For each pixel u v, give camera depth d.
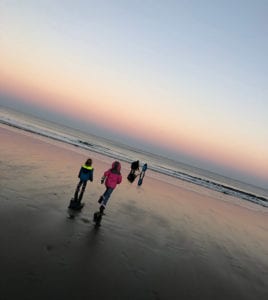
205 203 20.91
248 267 8.80
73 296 4.44
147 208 12.70
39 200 8.67
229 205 25.22
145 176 27.20
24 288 4.26
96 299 4.56
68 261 5.48
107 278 5.32
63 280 4.79
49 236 6.32
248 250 10.99
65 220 7.65
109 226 8.38
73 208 8.84
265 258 10.59
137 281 5.59
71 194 10.58
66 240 6.39
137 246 7.49
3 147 16.17
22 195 8.62
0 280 4.27
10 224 6.31
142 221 10.20
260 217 23.80
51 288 4.46
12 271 4.59
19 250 5.31
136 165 19.23
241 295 6.50
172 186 25.56
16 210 7.24
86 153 33.22
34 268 4.87
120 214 10.17
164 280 6.02
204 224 13.19
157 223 10.59
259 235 15.14
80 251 6.07
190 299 5.56
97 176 17.16
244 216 20.88
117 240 7.44
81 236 6.91
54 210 8.20
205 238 10.65
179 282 6.16
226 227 14.27
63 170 15.18
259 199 59.94
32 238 5.96
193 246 9.16
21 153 16.17
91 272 5.35
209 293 6.09
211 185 50.75
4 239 5.55
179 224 11.55
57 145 30.84
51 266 5.11
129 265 6.19
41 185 10.54
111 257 6.29
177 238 9.46
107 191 8.66
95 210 9.60
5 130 26.61
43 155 18.30
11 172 11.05
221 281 6.96
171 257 7.51
